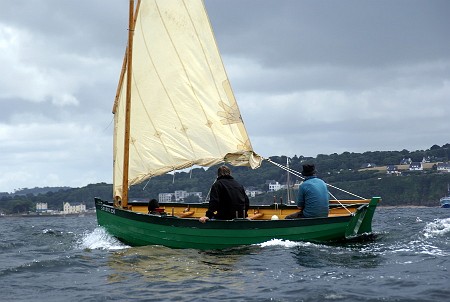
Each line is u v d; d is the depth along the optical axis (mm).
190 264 13688
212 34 20828
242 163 20781
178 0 20391
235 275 12219
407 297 9945
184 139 20438
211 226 16047
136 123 20219
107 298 10586
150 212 18594
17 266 13945
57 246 19500
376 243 16609
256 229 16172
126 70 20109
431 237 17953
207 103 20625
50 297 10844
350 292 10367
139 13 20000
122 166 20344
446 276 11484
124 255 15344
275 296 10305
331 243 16422
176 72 20453
